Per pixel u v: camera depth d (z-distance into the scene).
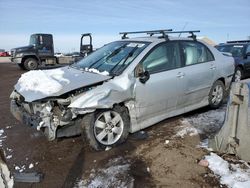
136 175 3.46
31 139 4.82
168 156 3.89
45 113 3.88
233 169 3.47
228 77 6.27
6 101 8.09
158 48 4.86
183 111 5.33
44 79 4.29
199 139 4.46
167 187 3.19
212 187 3.16
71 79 4.21
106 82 4.21
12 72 16.69
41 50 17.75
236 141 3.70
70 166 3.78
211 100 5.98
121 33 6.00
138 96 4.41
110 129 4.22
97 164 3.79
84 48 11.75
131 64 4.47
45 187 3.31
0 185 1.83
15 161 4.01
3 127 5.56
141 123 4.61
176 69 5.03
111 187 3.23
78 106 3.83
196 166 3.59
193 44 5.56
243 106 3.57
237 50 10.93
